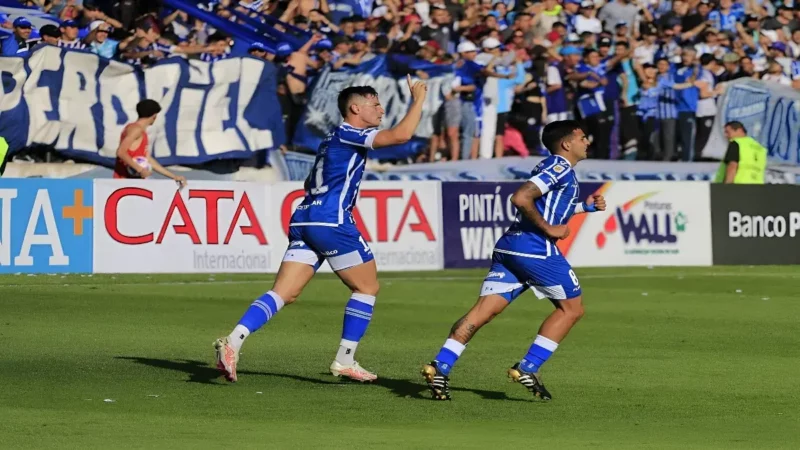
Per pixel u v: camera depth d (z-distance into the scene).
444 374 28.22
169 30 69.69
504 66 74.62
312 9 74.75
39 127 62.81
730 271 68.38
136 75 65.50
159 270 59.62
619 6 83.25
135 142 59.88
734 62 82.31
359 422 25.22
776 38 89.19
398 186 64.94
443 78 73.12
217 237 60.97
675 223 71.06
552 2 80.94
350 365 30.83
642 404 28.16
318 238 29.94
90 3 69.31
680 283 60.12
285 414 26.03
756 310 48.78
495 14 81.00
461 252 66.50
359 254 30.31
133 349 35.88
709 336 41.06
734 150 75.19
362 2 77.50
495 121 74.31
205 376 31.19
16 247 57.03
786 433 24.55
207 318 43.47
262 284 55.69
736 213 72.56
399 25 75.75
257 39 70.50
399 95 72.44
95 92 64.44
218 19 70.44
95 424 24.27
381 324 43.41
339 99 30.05
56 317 42.62
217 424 24.56
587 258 69.06
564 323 28.17
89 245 58.31
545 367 34.16
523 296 53.28
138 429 23.75
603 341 39.72
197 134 66.88
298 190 62.94
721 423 25.75
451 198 66.31
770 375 32.78
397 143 29.17
